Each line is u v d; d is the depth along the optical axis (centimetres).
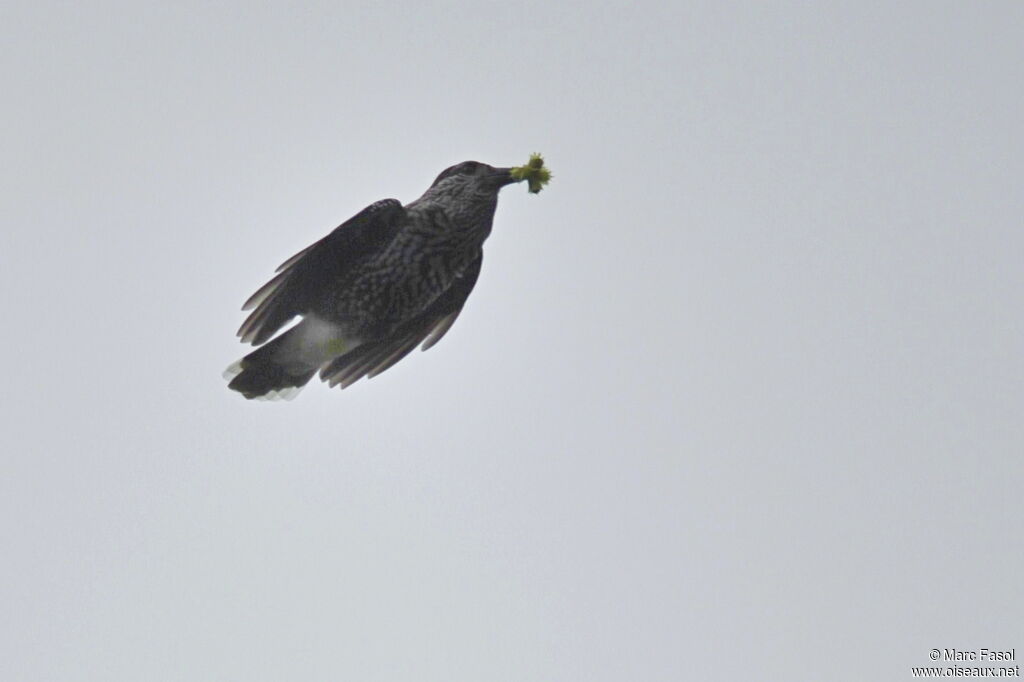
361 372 1253
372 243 1156
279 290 1139
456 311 1259
